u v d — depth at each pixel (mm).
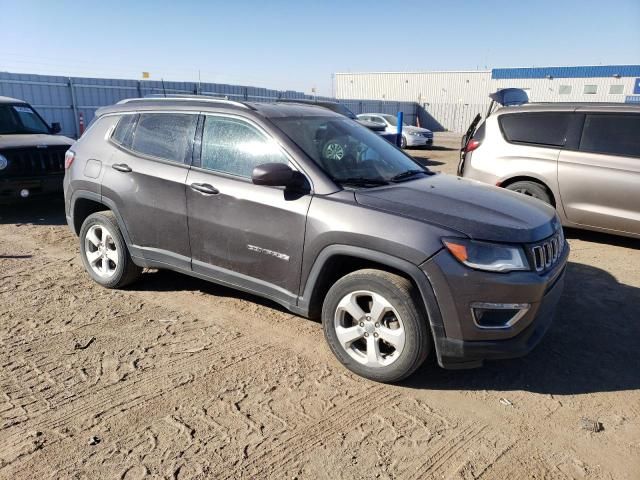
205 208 3951
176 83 21281
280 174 3395
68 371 3426
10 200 7316
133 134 4547
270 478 2527
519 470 2627
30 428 2842
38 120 8891
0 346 3734
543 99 40531
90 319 4215
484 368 3617
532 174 6766
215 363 3576
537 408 3164
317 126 4082
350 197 3396
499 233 3094
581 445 2828
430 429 2930
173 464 2600
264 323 4211
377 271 3275
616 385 3445
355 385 3352
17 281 5051
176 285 4977
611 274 5570
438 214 3205
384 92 49750
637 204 6133
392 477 2555
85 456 2639
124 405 3070
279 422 2955
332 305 3449
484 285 3004
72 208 4969
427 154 20219
